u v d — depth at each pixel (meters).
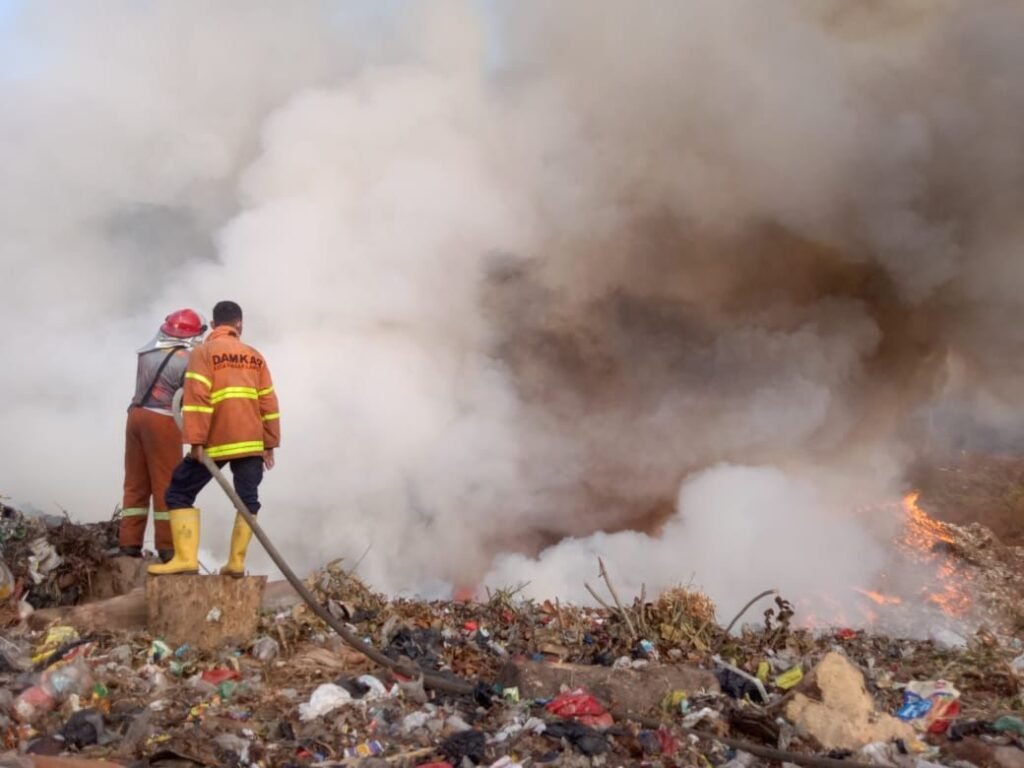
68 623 5.01
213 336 4.92
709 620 5.70
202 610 4.66
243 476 4.89
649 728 3.75
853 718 3.75
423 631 5.25
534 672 4.16
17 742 3.40
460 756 3.39
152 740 3.40
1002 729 3.74
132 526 6.01
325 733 3.58
